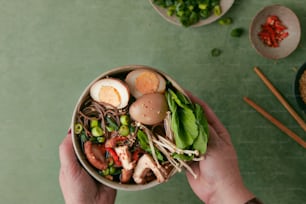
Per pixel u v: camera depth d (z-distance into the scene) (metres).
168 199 0.76
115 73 0.56
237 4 0.78
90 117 0.56
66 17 0.77
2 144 0.77
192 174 0.56
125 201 0.76
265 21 0.77
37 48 0.77
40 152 0.77
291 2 0.78
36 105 0.77
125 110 0.55
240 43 0.78
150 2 0.76
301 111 0.77
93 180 0.59
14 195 0.77
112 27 0.77
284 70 0.77
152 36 0.77
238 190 0.57
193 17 0.75
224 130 0.63
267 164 0.77
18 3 0.77
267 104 0.77
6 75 0.77
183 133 0.53
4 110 0.77
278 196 0.77
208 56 0.78
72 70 0.77
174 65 0.77
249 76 0.77
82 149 0.55
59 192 0.77
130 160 0.54
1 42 0.77
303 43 0.78
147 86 0.55
